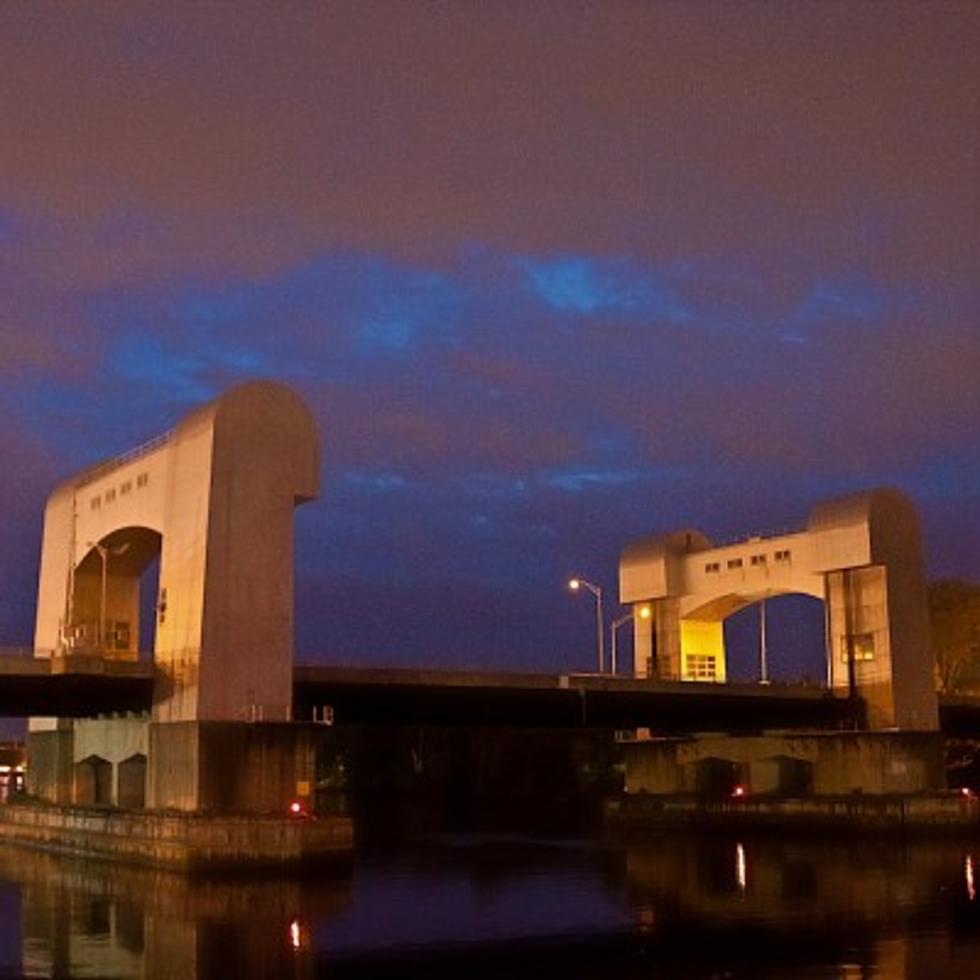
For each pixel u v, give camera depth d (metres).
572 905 56.06
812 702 99.75
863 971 38.69
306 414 75.69
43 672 73.12
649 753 110.62
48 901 58.38
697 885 62.72
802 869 69.38
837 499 102.69
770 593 108.62
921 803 91.94
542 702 90.06
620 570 118.31
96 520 88.00
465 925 50.31
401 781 163.50
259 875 67.19
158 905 56.97
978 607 135.88
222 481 72.94
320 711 86.62
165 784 72.62
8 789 143.50
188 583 73.50
